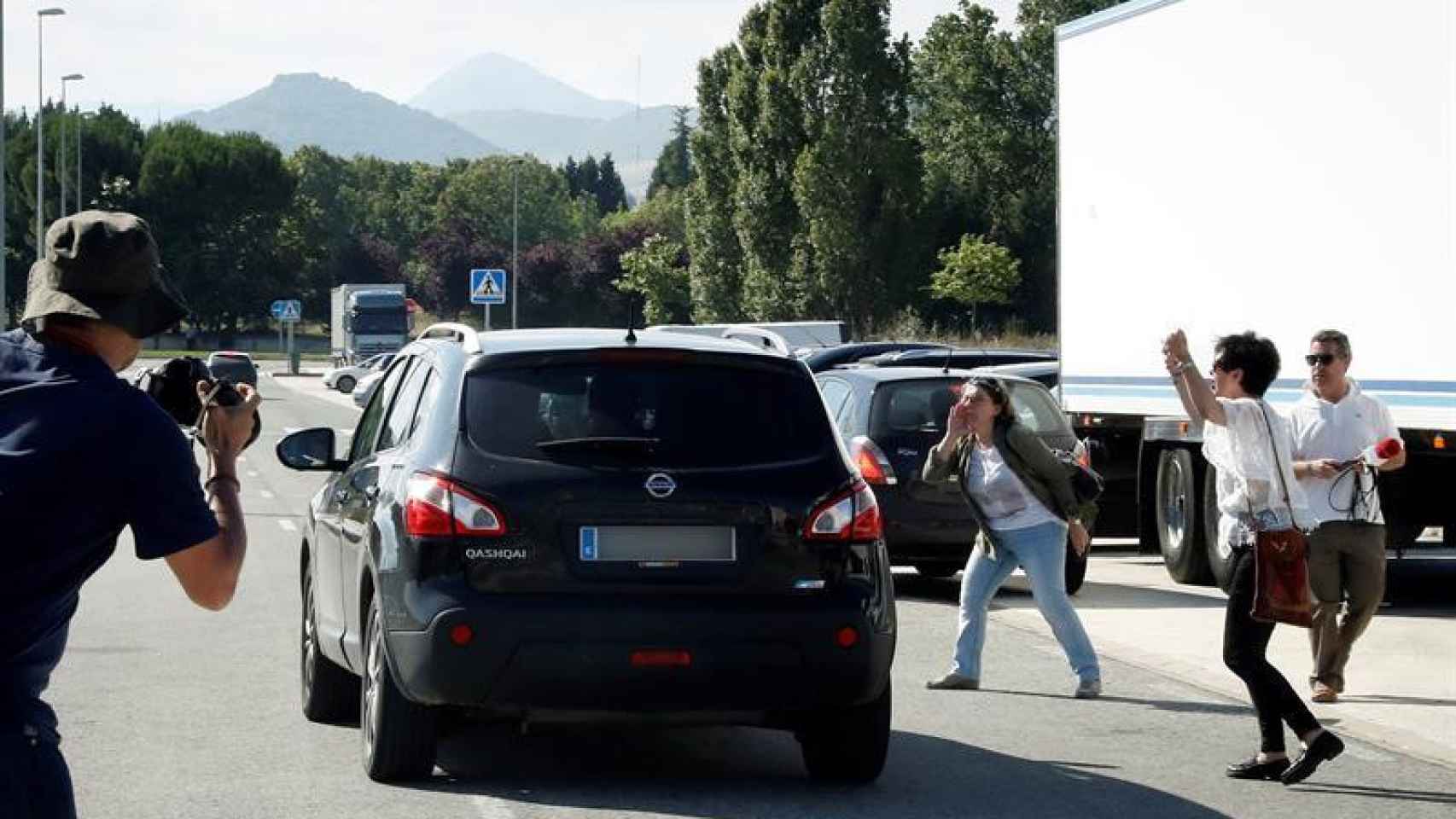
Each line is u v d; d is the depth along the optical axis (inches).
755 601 616.1
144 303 301.9
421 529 614.9
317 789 637.3
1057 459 863.1
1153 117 1379.2
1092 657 863.1
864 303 6072.8
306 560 803.4
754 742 748.6
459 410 627.5
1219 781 679.1
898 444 1234.6
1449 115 1061.8
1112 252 1441.9
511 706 610.9
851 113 6063.0
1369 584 849.5
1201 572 1321.4
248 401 327.0
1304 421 871.7
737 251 6456.7
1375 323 1124.5
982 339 5669.3
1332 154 1162.6
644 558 613.6
